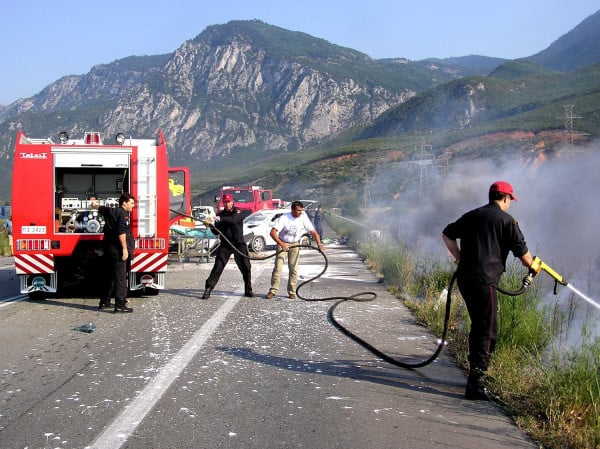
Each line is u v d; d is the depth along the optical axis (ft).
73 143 37.88
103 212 33.88
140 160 36.32
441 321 29.25
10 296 38.65
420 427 16.69
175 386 19.75
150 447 15.05
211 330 27.99
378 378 21.13
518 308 25.17
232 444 15.31
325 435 16.01
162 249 36.47
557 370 19.24
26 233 35.19
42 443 15.21
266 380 20.61
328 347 25.25
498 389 19.34
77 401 18.28
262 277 48.37
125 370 21.47
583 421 16.55
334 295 38.93
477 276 19.12
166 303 35.40
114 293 32.35
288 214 37.58
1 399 18.45
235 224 37.58
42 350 24.25
